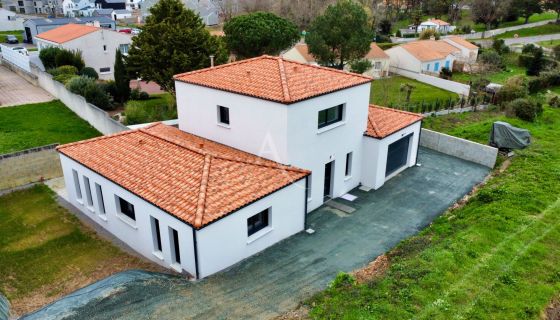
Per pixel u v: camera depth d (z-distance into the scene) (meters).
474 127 34.06
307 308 14.55
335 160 23.48
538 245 16.98
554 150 28.97
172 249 17.78
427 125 35.41
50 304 15.77
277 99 19.83
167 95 47.28
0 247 21.02
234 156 21.42
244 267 17.66
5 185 26.66
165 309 14.67
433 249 17.23
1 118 37.47
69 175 23.73
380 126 25.80
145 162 20.58
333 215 22.42
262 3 98.06
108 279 17.02
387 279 15.36
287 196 19.50
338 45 57.88
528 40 89.50
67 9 132.38
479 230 18.34
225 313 14.52
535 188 22.81
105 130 34.28
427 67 66.56
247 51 55.22
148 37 39.75
